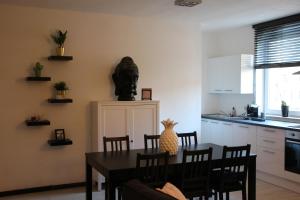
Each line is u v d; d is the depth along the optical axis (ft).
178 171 10.76
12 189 15.07
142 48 17.44
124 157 11.58
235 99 21.35
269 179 16.94
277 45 18.20
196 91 18.92
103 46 16.53
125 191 7.29
